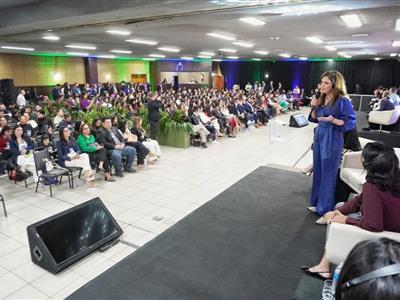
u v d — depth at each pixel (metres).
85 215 3.15
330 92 3.07
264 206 3.75
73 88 14.77
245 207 3.73
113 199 4.38
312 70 20.69
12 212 3.97
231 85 23.42
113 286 2.39
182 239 3.04
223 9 3.90
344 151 3.85
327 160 3.15
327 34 8.05
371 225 1.88
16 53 14.71
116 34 8.11
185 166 6.02
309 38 8.98
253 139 8.70
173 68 21.22
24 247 3.17
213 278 2.45
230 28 7.07
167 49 13.23
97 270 2.76
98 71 18.70
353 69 19.38
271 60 21.70
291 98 16.12
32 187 4.87
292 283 2.37
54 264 2.70
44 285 2.57
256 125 10.91
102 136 5.34
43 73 16.19
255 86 20.03
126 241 3.23
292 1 3.51
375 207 1.89
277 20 5.90
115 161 5.30
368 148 2.04
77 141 5.15
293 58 19.86
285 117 13.23
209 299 2.22
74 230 3.01
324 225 3.23
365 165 2.06
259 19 5.77
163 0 3.52
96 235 3.11
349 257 0.61
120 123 6.12
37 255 2.81
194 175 5.46
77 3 4.26
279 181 4.66
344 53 14.80
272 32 7.75
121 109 8.07
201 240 3.02
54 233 2.88
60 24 4.99
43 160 4.60
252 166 5.99
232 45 11.38
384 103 8.10
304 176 4.89
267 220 3.38
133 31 7.42
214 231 3.18
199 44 11.02
